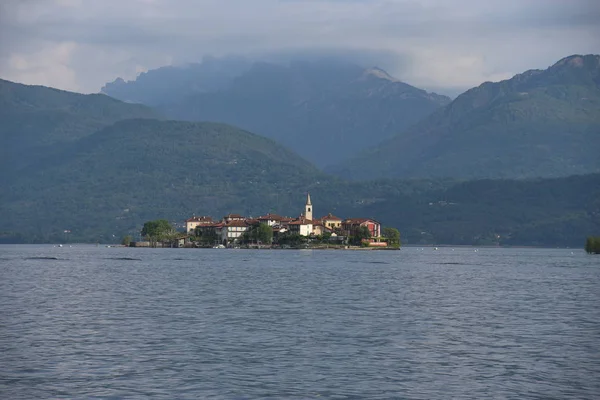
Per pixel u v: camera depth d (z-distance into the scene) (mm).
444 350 105250
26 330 120125
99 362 95750
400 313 145750
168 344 108250
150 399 79375
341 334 118375
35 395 80562
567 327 128375
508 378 89000
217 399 79562
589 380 88250
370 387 84625
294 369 92750
